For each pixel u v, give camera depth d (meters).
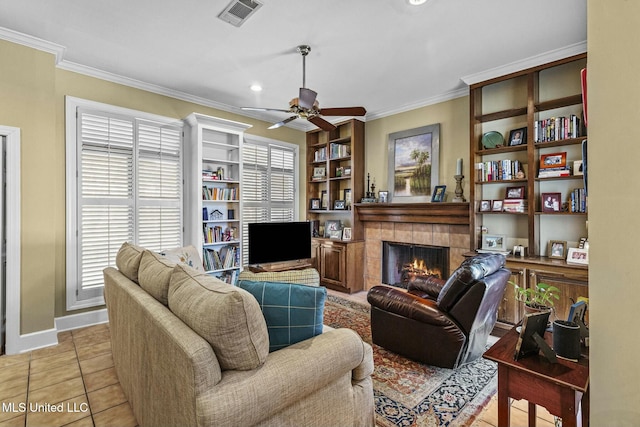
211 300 1.27
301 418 1.35
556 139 3.07
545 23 2.59
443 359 2.38
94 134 3.53
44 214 2.96
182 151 4.25
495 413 1.97
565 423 1.25
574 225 3.13
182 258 3.26
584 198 2.97
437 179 4.27
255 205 5.09
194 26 2.68
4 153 2.77
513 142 3.49
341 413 1.52
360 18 2.55
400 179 4.67
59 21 2.62
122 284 2.03
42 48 2.93
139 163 3.86
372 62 3.30
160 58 3.25
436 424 1.86
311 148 5.90
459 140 4.10
